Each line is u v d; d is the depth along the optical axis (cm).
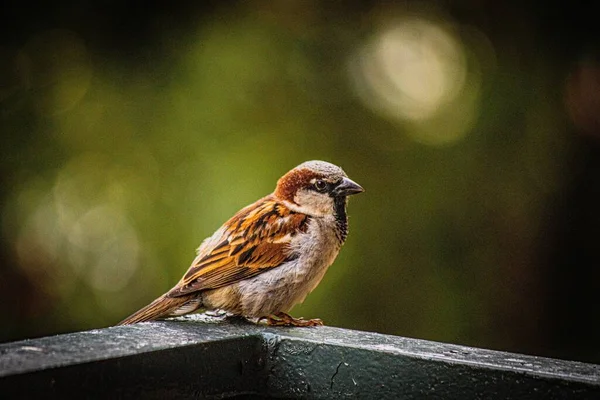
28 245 1127
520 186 1249
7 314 1129
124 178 1101
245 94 1110
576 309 1357
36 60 1131
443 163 1189
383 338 541
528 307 1317
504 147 1230
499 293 1255
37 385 407
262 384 527
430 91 1227
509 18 1304
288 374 521
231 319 752
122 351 451
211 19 1135
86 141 1109
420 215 1177
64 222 1116
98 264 1112
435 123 1209
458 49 1269
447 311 1177
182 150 1083
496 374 468
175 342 483
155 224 1079
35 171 1117
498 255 1241
